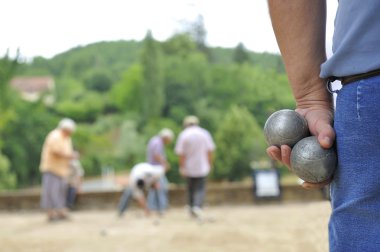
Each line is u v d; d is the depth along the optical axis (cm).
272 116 124
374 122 107
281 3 124
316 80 125
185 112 4881
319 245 313
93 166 4950
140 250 702
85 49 5875
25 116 4369
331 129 116
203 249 682
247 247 668
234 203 1220
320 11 125
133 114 5391
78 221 1043
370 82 108
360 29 109
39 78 5803
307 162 115
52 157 1064
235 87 4131
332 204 119
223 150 3011
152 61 5122
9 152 4244
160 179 1073
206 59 5034
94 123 5600
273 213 1028
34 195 1252
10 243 786
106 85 5844
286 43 126
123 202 1041
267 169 1219
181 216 1049
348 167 111
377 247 106
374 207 107
